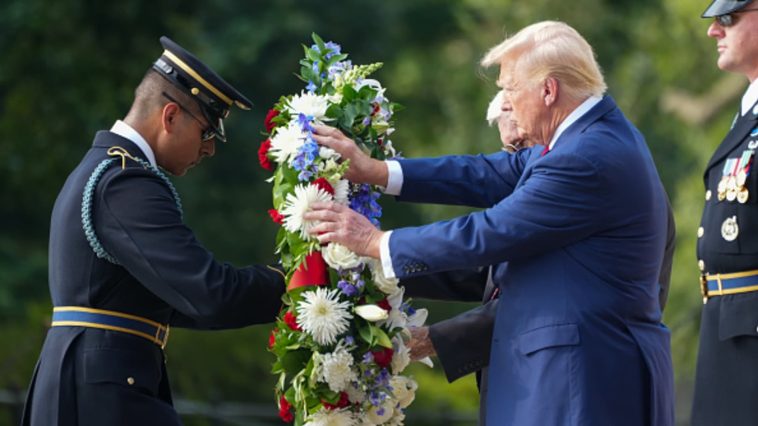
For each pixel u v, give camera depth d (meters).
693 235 22.70
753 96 9.55
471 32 31.34
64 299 8.43
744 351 9.23
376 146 8.83
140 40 25.27
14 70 24.73
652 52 26.72
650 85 26.41
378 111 8.77
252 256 33.28
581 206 8.09
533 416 8.10
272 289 8.56
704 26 25.52
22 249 26.88
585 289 8.16
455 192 9.02
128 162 8.44
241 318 8.41
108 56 25.05
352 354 8.41
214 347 19.20
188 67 8.64
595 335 8.10
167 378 8.70
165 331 8.64
